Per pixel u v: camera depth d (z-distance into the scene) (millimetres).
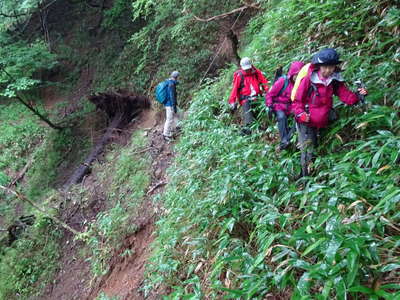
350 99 3486
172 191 6309
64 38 18844
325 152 3930
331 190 3002
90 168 11484
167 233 5316
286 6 6879
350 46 4965
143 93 12062
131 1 15289
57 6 19969
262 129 5430
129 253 6770
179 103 10602
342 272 2338
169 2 10562
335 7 5367
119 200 8766
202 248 4207
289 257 2949
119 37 16016
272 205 3580
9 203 13641
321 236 2545
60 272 8977
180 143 7562
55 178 13070
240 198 4109
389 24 4250
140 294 5293
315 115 3598
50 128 15266
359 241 2316
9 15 17297
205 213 4492
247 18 10727
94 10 18641
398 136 3164
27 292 9281
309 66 3574
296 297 2389
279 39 6660
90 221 9430
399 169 2842
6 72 12914
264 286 2824
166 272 4766
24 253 10312
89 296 7074
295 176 3975
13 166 15180
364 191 2838
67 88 16922
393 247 2393
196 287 3684
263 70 6383
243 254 3258
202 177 5438
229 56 10281
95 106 14008
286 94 4367
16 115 17250
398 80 3938
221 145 5477
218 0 11406
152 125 10750
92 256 7809
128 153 10047
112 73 14547
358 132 3785
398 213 2502
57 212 10570
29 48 14312
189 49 11531
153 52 12672
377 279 2244
